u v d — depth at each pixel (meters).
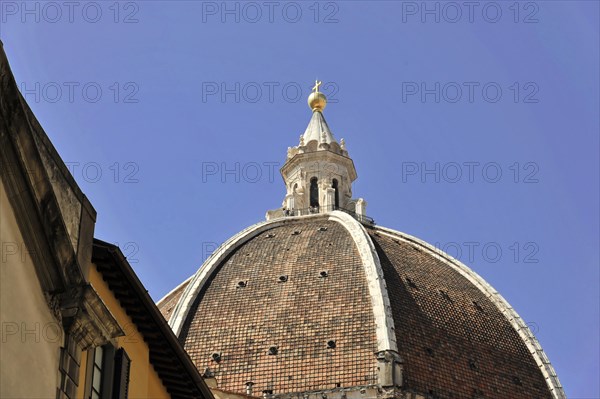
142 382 37.25
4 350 26.75
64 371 29.69
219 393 82.88
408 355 110.75
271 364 111.62
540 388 119.00
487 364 116.69
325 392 107.56
